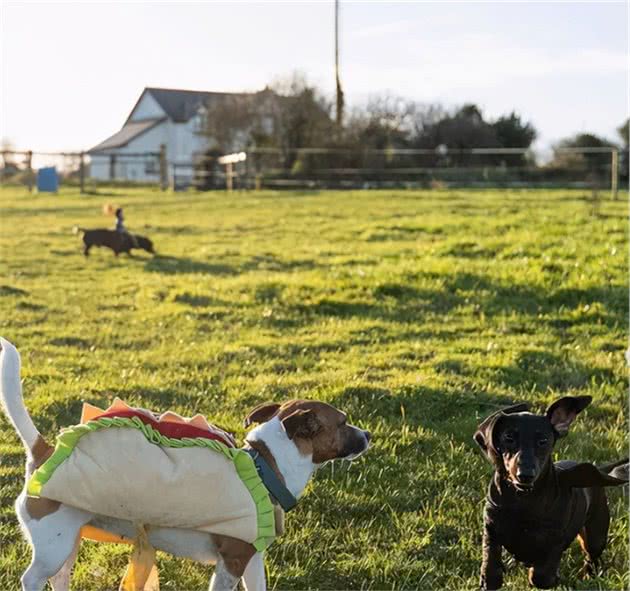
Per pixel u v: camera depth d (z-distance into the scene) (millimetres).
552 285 14406
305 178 43438
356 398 9062
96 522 4863
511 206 27922
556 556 5402
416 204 30156
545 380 9914
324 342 11773
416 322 12945
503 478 5301
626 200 28984
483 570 5480
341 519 6559
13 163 52062
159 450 4668
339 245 21203
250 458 4824
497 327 12508
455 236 21156
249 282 15930
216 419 8484
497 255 17406
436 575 5828
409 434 8141
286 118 46844
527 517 5262
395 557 5984
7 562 5703
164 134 72125
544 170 42281
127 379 9969
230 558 4777
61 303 14992
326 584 5719
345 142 44875
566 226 20938
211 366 10664
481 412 8891
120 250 20828
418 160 45562
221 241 23250
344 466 7418
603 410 8938
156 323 13281
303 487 5055
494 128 48250
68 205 34906
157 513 4676
